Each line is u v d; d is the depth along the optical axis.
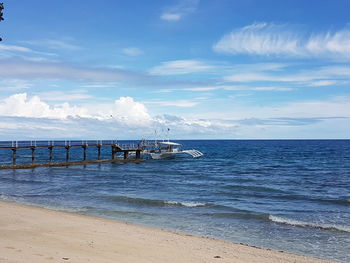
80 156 96.31
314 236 16.97
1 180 39.94
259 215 21.11
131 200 26.30
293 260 12.84
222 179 42.34
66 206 24.06
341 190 33.25
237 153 108.06
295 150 124.25
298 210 23.72
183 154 95.00
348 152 107.19
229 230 18.05
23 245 11.90
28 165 53.59
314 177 44.69
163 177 44.50
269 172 51.41
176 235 16.05
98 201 26.12
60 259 10.30
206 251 13.33
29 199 26.95
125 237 14.82
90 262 10.38
